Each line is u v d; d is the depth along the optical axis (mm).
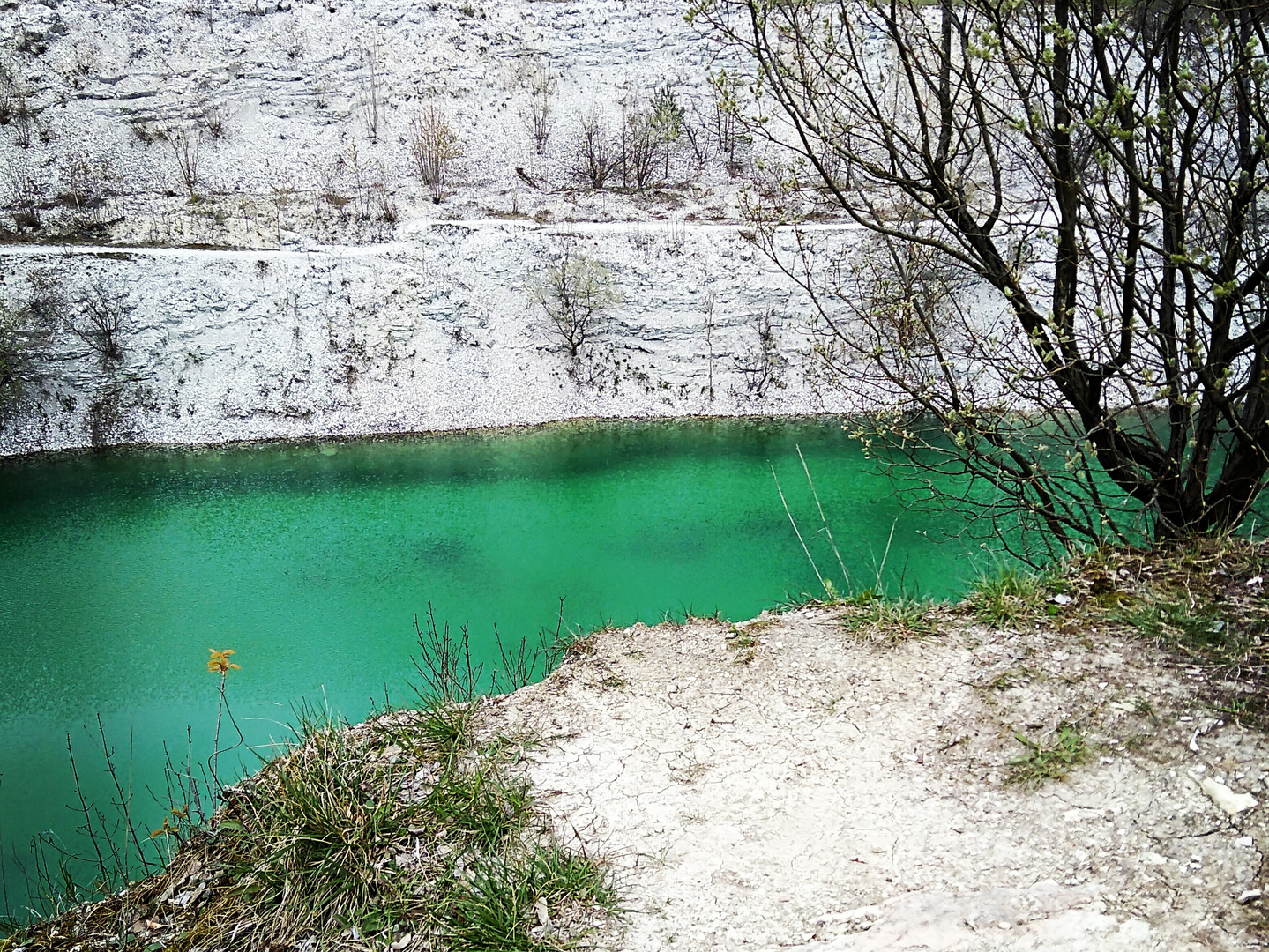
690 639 5422
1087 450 5160
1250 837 3242
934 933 3182
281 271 20719
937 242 5602
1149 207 5973
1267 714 3750
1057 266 5711
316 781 4277
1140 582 4902
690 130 25203
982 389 7574
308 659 10359
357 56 26750
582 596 11742
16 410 18734
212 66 26109
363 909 3719
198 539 14188
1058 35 4457
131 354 19531
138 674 10180
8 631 11250
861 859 3604
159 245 21719
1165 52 4906
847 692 4652
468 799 4152
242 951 3672
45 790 8109
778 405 20344
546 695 5020
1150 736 3842
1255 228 4832
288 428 19469
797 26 5355
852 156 5508
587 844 3883
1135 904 3127
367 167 24969
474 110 26219
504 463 17609
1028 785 3789
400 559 13211
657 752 4426
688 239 21547
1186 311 5281
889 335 6719
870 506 14273
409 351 20469
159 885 4172
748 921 3400
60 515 15367
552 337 20953
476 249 21344
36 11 25953
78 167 24141
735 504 14898
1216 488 5477
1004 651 4680
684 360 20797
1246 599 4473
